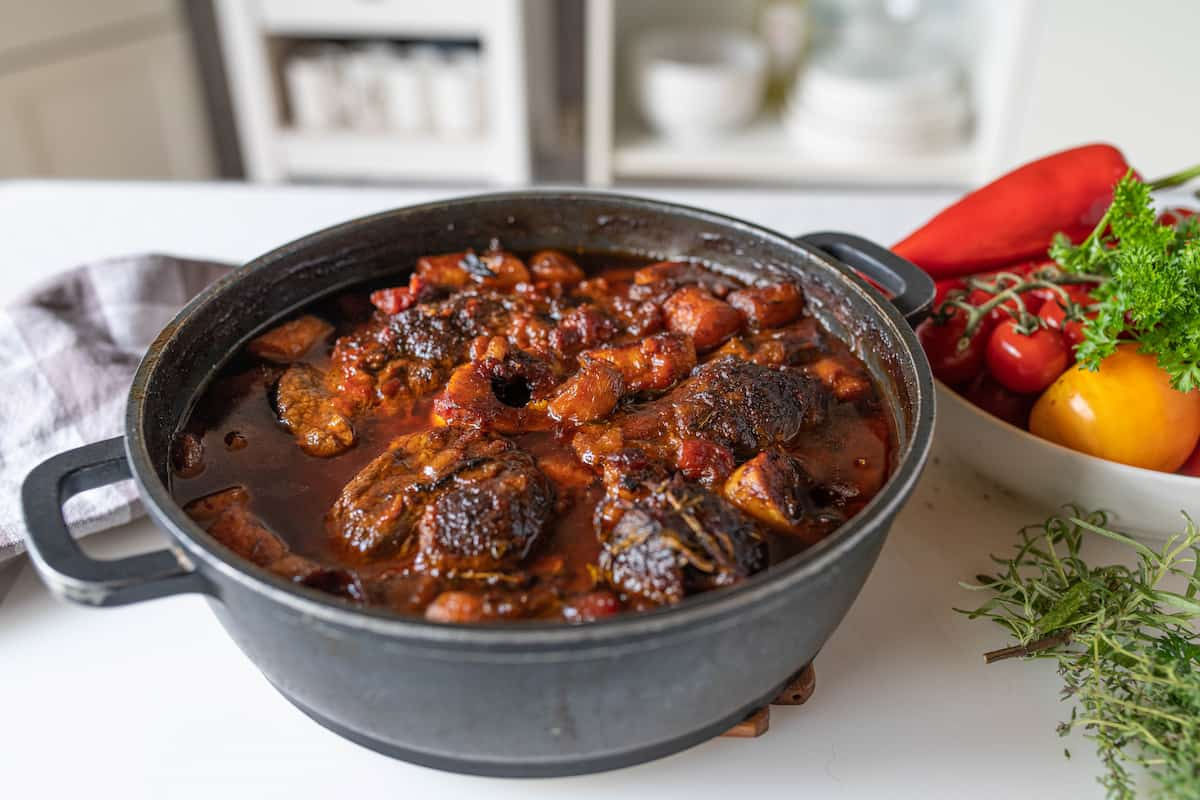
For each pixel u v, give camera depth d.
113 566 0.44
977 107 1.40
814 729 0.52
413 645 0.41
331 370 0.58
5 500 0.58
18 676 0.54
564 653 0.41
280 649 0.45
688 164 1.38
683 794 0.50
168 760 0.51
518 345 0.59
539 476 0.51
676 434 0.54
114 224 0.84
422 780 0.51
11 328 0.65
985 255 0.67
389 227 0.63
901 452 0.51
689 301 0.60
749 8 1.56
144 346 0.69
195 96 1.56
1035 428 0.60
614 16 1.56
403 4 1.30
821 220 0.84
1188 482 0.55
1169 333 0.56
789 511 0.50
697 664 0.43
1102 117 1.31
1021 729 0.52
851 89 1.34
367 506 0.50
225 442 0.54
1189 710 0.49
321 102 1.38
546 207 0.65
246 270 0.58
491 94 1.36
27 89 1.34
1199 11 1.22
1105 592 0.53
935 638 0.56
